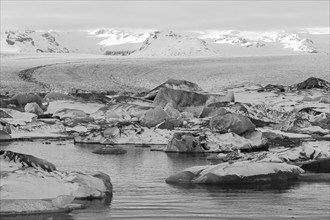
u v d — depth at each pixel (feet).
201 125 126.21
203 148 99.91
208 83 286.46
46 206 48.70
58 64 335.88
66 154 93.91
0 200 48.11
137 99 176.45
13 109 155.84
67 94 184.85
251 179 65.10
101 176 58.23
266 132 116.88
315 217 49.34
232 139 101.76
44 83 276.62
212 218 48.19
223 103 153.69
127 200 54.85
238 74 301.43
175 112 140.67
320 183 64.95
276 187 62.59
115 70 320.50
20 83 272.10
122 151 97.55
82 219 46.85
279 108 163.53
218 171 65.26
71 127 134.41
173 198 56.39
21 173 52.13
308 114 144.36
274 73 298.35
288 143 108.99
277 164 68.08
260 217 48.93
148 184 64.80
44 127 127.65
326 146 89.30
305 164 72.90
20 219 46.06
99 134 113.91
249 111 146.10
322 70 301.84
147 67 327.06
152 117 128.06
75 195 53.16
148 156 93.20
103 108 153.79
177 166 81.51
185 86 189.98
